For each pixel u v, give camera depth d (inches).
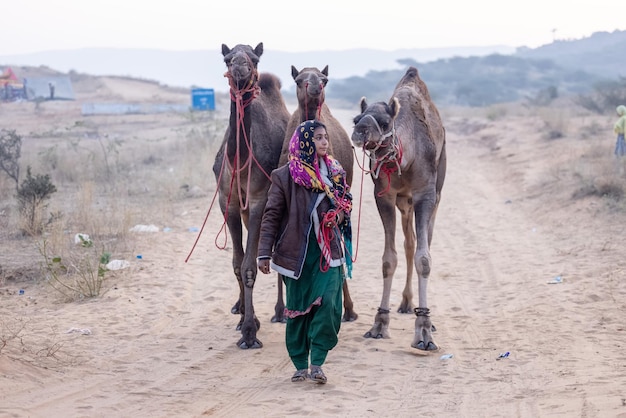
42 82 2513.5
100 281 387.5
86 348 302.8
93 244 474.3
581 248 468.4
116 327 335.0
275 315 352.5
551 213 587.8
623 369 264.7
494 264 457.4
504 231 553.9
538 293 382.6
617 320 328.2
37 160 832.3
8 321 336.8
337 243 259.1
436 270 451.2
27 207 540.1
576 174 677.3
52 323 336.5
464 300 386.0
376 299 391.2
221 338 325.1
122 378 269.1
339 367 282.0
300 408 237.1
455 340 316.2
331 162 263.1
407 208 343.0
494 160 956.6
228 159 315.0
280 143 330.3
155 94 2701.8
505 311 359.6
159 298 383.9
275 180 264.2
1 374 255.6
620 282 384.2
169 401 246.4
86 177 762.2
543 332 318.0
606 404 228.8
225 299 390.9
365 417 230.1
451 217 619.5
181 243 506.3
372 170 305.6
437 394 251.9
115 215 559.2
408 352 299.7
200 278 430.0
